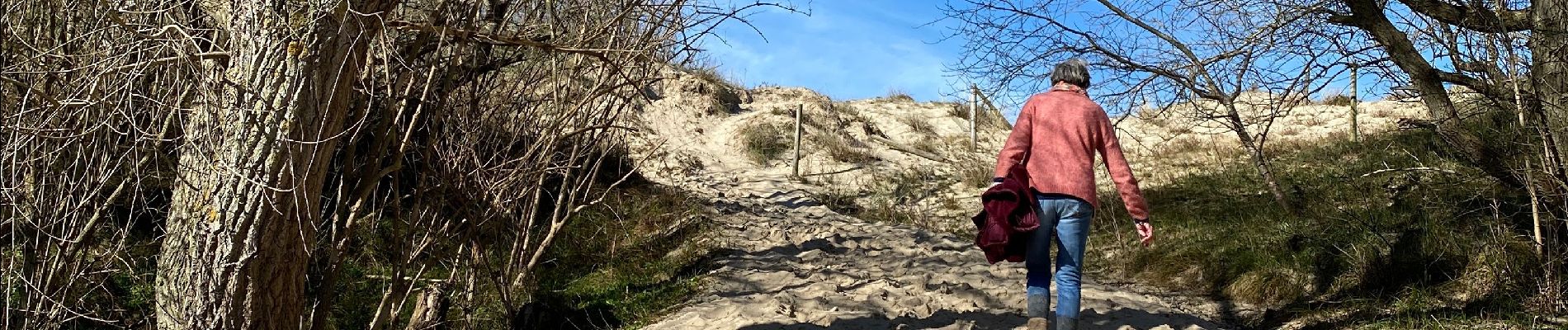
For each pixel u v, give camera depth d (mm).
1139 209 4340
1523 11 5578
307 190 3576
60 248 4117
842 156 18953
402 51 4395
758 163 18703
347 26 3539
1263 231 8195
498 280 6297
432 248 5258
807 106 22812
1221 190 11086
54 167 4230
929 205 13992
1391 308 5926
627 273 8125
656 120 19984
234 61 3469
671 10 4973
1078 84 4516
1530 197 5945
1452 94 6688
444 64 4844
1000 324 5512
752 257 8641
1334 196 9453
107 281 4898
